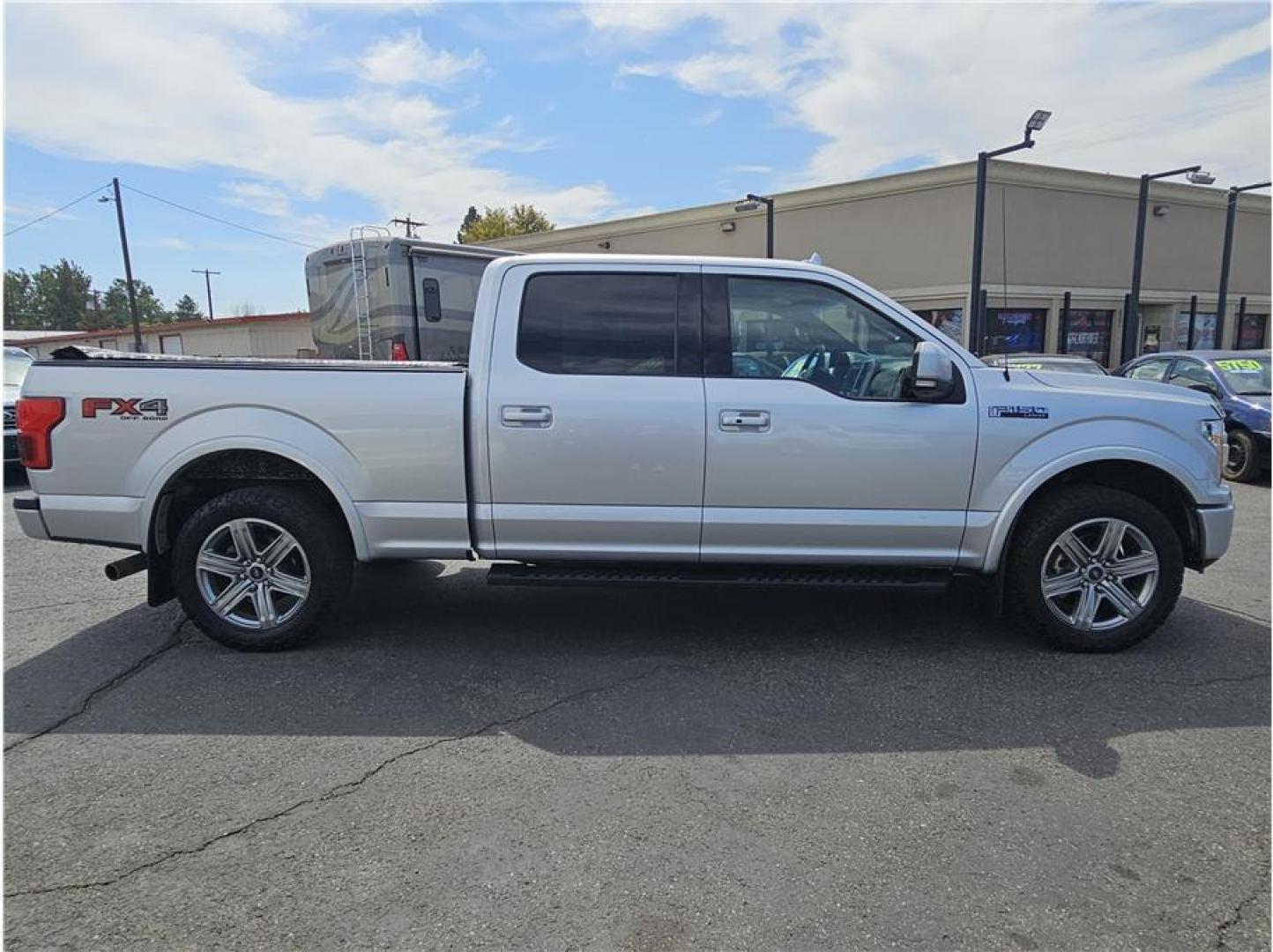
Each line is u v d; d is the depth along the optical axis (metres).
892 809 2.74
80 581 5.60
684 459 3.95
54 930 2.16
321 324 11.04
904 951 2.10
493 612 4.87
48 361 4.02
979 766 3.02
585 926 2.19
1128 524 4.03
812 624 4.62
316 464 3.97
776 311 4.07
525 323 4.03
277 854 2.50
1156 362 11.59
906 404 3.96
